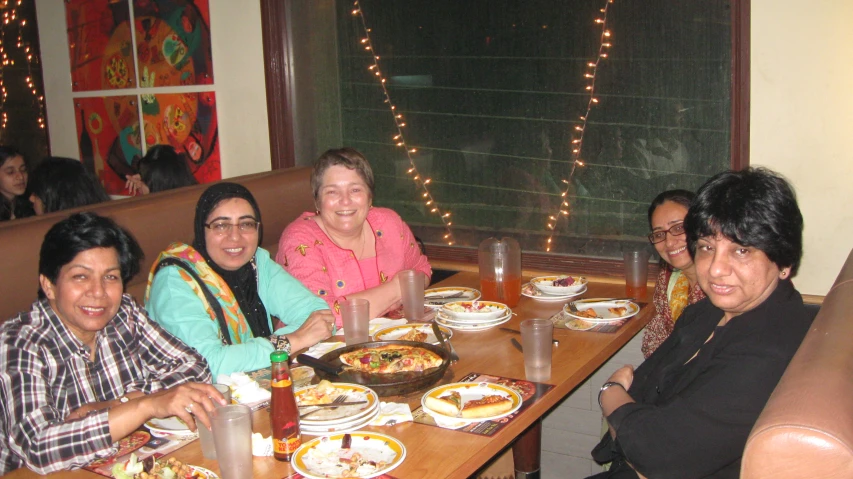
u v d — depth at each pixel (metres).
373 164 3.44
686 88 2.75
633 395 1.86
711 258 1.48
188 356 1.76
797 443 0.84
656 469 1.48
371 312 2.28
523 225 3.15
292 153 3.60
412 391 1.63
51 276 1.50
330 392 1.57
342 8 3.37
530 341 1.69
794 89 2.51
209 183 2.80
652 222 2.22
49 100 4.38
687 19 2.70
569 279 2.52
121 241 1.55
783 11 2.49
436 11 3.16
